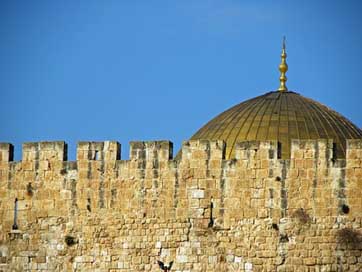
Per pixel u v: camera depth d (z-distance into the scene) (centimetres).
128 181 10131
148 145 10125
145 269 10019
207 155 9981
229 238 9850
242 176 9881
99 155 10238
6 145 10444
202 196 9950
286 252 9712
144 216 10069
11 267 10312
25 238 10312
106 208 10156
